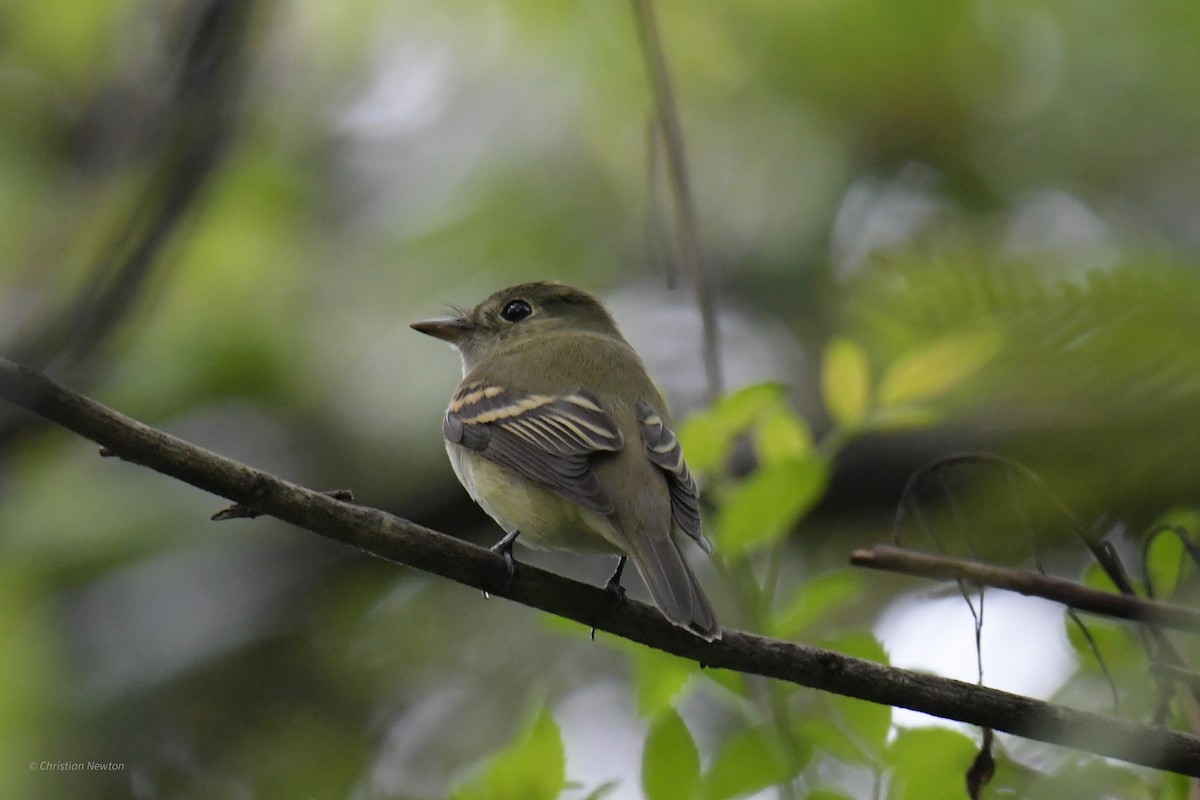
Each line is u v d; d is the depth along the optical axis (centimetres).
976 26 1014
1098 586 675
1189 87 786
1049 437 457
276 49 1210
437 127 1287
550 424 822
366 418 1282
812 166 1148
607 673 1273
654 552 707
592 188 1274
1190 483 436
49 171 1176
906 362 576
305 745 1270
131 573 1287
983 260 463
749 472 898
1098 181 829
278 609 1323
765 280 1206
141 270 808
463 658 1299
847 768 753
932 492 991
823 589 673
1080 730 591
